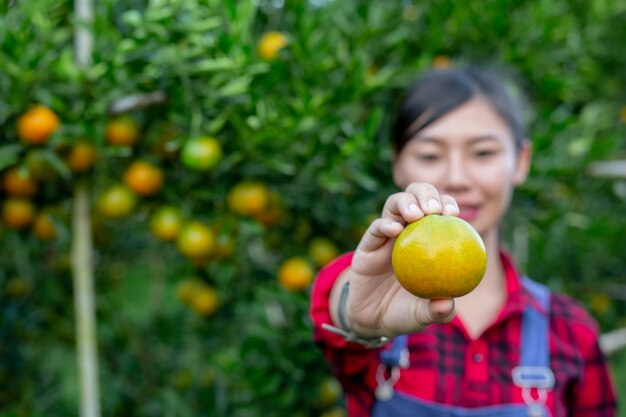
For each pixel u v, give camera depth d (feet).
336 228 4.56
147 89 4.06
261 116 4.03
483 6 5.02
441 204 2.60
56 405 5.87
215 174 4.22
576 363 3.57
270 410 4.65
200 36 4.01
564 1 5.58
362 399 3.51
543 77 5.17
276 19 4.67
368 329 2.88
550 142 4.75
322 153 4.17
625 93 6.35
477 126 3.60
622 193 5.45
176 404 5.27
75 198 4.14
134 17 3.92
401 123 3.71
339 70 4.48
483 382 3.42
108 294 5.68
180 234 4.25
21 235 4.39
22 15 4.08
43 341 5.47
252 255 4.86
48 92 3.92
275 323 4.83
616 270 5.95
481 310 3.61
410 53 5.16
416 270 2.49
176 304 6.35
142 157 4.25
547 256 5.73
